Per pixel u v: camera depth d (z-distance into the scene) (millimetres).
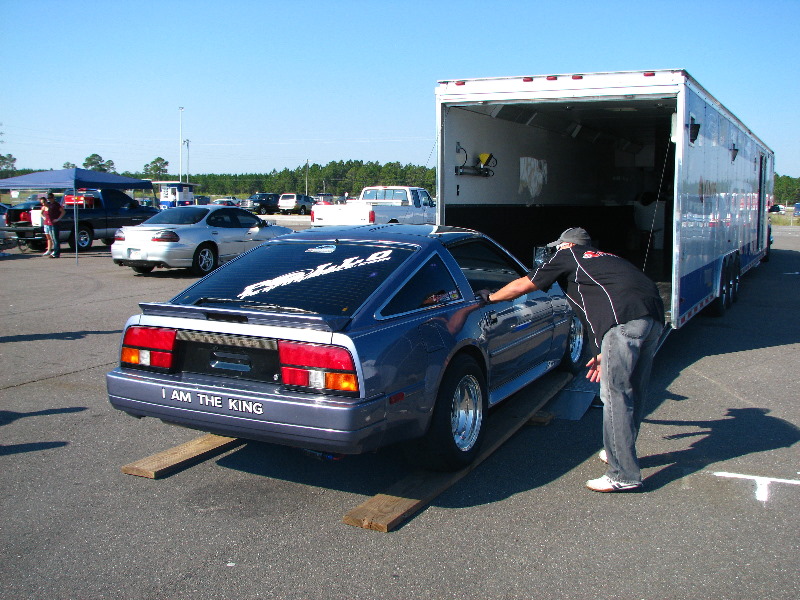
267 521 3834
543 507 3990
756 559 3412
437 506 4012
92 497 4137
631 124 11641
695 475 4461
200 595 3115
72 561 3408
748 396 6281
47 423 5430
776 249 26141
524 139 10094
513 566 3346
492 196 9211
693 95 7094
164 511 3957
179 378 3986
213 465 4641
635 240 14945
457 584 3193
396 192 22312
